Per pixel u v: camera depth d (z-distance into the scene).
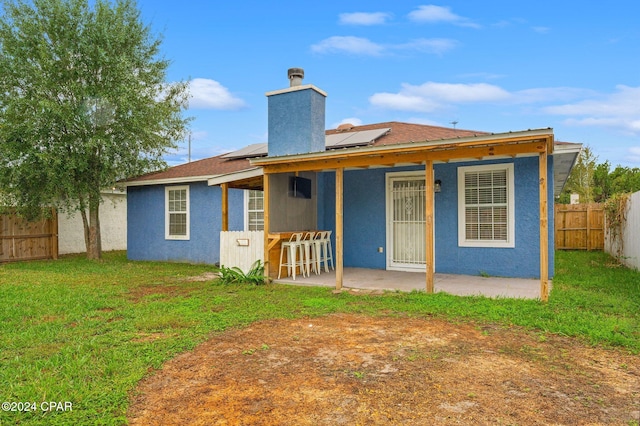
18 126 12.38
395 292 7.79
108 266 13.05
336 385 3.75
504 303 6.66
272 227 9.50
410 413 3.22
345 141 11.63
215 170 13.88
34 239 15.12
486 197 9.48
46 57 12.34
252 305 6.98
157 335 5.33
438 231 9.99
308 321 5.99
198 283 9.62
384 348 4.75
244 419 3.16
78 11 13.07
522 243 9.11
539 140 6.54
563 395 3.53
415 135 11.56
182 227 14.41
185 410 3.32
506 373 4.00
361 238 11.03
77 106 13.01
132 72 13.80
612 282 8.66
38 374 4.00
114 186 15.03
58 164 12.76
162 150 14.96
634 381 3.82
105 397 3.51
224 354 4.62
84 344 4.89
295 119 10.80
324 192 11.57
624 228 11.77
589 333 5.09
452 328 5.53
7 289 8.55
